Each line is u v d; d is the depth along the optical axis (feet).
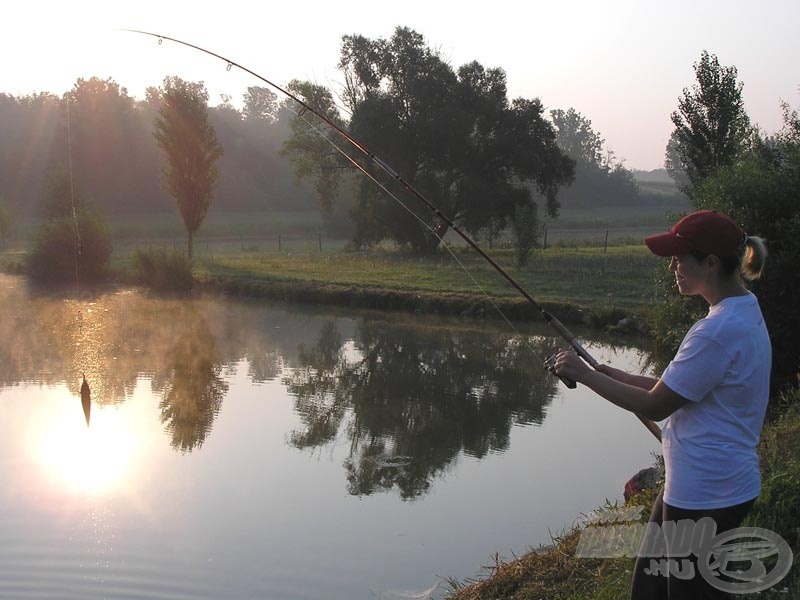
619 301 69.36
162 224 220.02
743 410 10.17
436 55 131.75
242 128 352.28
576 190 366.22
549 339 61.26
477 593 18.45
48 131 264.11
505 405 42.16
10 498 28.45
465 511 26.73
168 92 115.14
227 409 41.57
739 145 48.57
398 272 98.37
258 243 181.57
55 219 107.96
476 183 125.49
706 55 65.10
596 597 15.47
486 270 97.81
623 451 33.14
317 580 22.06
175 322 71.00
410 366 52.90
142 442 35.60
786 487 16.71
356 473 31.27
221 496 28.68
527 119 133.39
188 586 21.74
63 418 39.34
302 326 69.21
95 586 21.70
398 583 21.66
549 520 25.54
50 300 85.20
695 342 10.19
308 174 141.28
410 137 128.77
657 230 209.05
